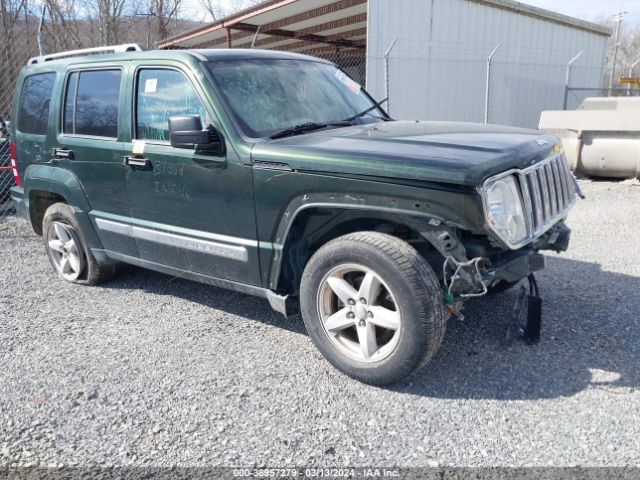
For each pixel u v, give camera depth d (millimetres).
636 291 4500
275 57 4289
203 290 4898
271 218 3373
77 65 4602
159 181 3914
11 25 11766
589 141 9766
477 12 13125
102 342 3893
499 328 3877
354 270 3162
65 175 4707
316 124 3875
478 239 3082
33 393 3234
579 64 16984
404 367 3018
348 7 12742
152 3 22812
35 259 6070
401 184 2867
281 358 3588
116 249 4547
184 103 3768
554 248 3682
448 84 12977
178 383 3305
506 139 3355
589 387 3113
